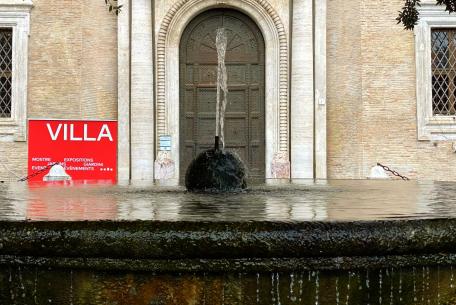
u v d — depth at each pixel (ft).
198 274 10.36
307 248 10.36
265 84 58.29
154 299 10.39
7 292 10.78
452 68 60.80
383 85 59.36
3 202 16.56
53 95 60.13
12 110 60.03
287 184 29.35
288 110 57.31
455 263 11.14
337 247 10.44
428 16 59.41
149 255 10.30
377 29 59.52
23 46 59.98
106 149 49.26
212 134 58.85
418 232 10.77
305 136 56.29
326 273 10.54
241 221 10.46
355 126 59.31
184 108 58.59
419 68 59.36
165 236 10.27
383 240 10.58
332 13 59.93
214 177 21.72
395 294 10.84
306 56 56.39
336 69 59.77
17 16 60.08
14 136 59.77
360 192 21.66
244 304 10.37
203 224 10.34
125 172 56.13
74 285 10.55
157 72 56.90
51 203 16.21
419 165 59.36
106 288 10.46
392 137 59.36
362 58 59.31
